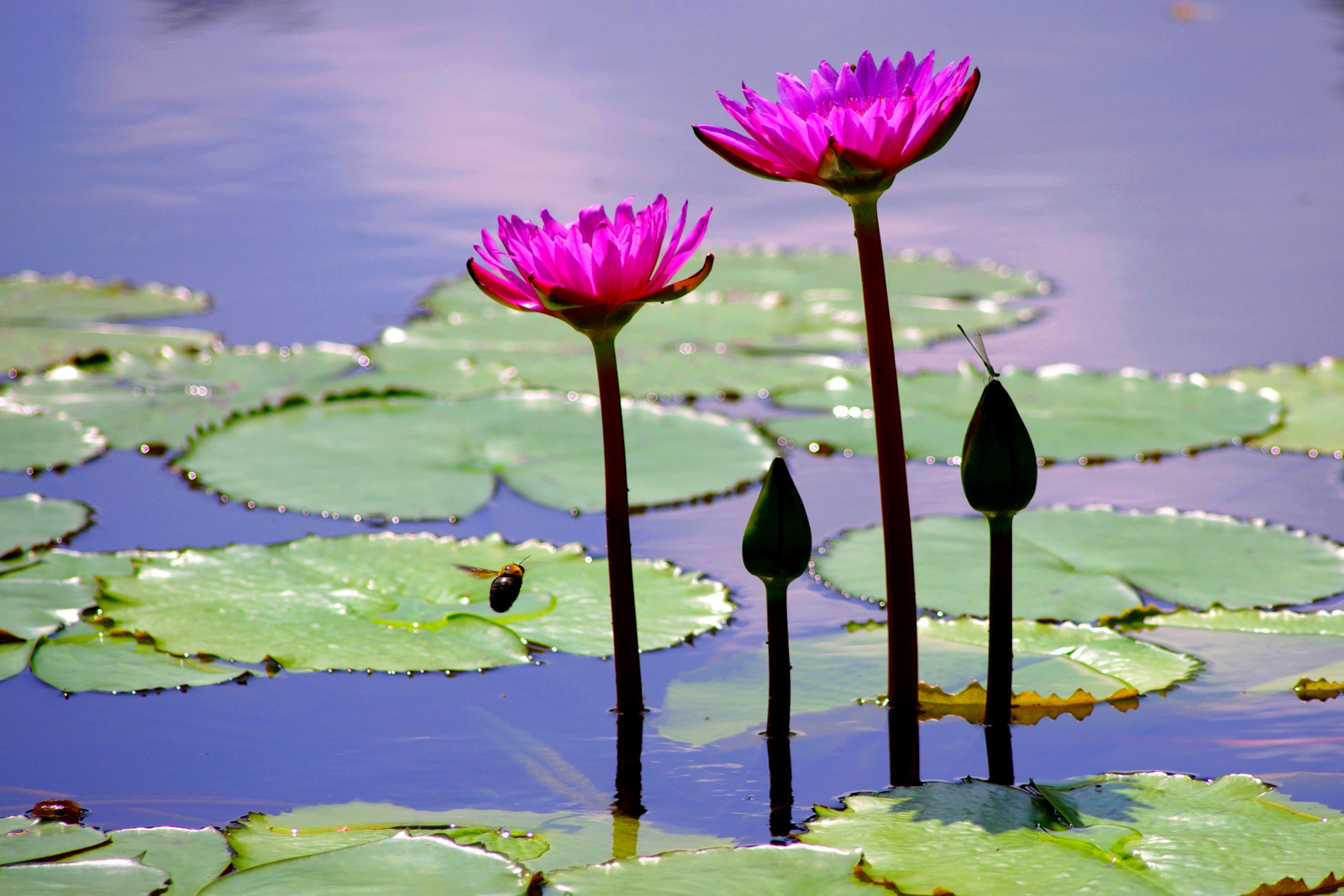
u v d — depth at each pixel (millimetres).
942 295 7492
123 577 3699
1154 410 5461
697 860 2207
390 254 8141
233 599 3562
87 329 6816
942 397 5770
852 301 7730
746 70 13336
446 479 4789
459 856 2203
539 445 5176
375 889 2086
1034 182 10000
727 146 2656
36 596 3578
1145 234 8453
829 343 6887
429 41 15156
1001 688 2818
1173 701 2969
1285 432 5160
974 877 2125
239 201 9281
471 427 5391
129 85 12688
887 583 2869
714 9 17203
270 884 2100
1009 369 6102
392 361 6434
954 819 2357
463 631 3410
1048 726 2869
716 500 4656
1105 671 3117
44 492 4652
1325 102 11773
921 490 4684
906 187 10188
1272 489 4586
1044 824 2334
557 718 2961
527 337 6961
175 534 4238
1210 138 10898
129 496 4625
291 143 10914
